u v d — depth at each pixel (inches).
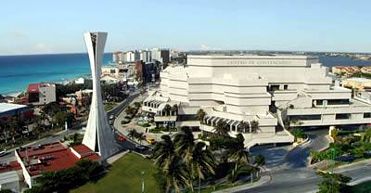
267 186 4699.8
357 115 7628.0
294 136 6594.5
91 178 4891.7
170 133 7421.3
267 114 7042.3
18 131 7322.8
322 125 7480.3
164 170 3880.4
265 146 6461.6
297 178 4995.1
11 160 5871.1
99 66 5718.5
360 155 5787.4
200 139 6678.2
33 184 4574.3
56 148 5954.7
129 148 6441.9
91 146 5743.1
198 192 4446.4
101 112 5748.0
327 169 5359.3
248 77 7529.5
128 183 4766.2
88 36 5556.1
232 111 7239.2
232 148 4805.6
